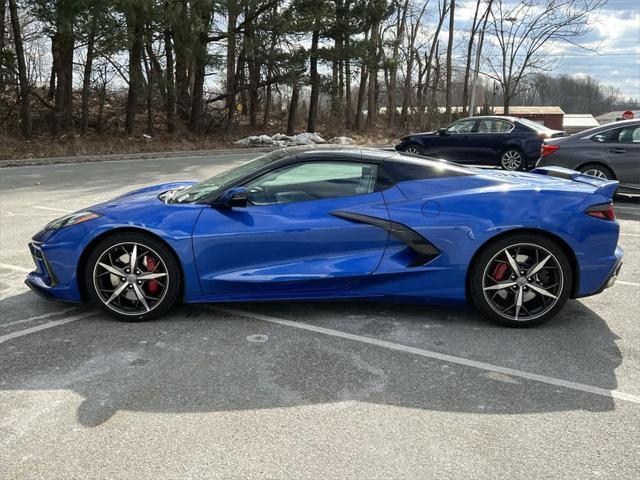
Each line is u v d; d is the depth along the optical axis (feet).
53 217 27.17
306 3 85.92
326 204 13.57
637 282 17.53
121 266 13.66
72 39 67.36
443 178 13.91
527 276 13.41
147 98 81.00
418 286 13.58
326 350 12.26
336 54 97.40
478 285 13.42
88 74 74.79
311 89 106.52
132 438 8.81
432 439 8.86
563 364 11.67
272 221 13.37
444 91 162.61
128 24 66.33
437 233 13.29
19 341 12.60
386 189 13.70
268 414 9.57
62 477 7.86
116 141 75.97
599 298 15.98
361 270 13.41
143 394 10.23
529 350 12.36
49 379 10.80
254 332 13.21
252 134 103.40
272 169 13.76
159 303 13.60
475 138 46.32
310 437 8.88
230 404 9.90
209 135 93.76
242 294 13.62
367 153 14.20
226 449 8.54
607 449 8.63
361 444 8.70
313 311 14.64
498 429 9.18
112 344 12.47
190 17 72.33
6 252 20.38
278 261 13.47
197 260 13.34
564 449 8.62
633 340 12.93
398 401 10.08
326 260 13.50
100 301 13.65
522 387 10.65
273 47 86.74
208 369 11.28
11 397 10.09
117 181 42.96
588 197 13.42
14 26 66.85
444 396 10.28
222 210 13.50
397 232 13.35
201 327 13.50
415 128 134.10
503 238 13.28
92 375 10.98
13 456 8.34
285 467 8.11
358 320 14.03
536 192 13.43
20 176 46.37
